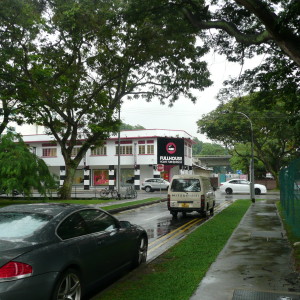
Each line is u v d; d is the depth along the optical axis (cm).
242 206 2105
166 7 1150
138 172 4875
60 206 539
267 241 920
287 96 1291
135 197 3150
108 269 567
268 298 477
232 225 1261
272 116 3603
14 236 436
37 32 1984
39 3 1877
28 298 380
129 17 1216
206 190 1661
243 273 607
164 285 552
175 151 4894
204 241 943
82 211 553
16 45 2036
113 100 2573
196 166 6009
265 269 632
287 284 543
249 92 1336
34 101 2284
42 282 397
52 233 458
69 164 2745
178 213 1886
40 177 2175
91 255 505
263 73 1271
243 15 1138
